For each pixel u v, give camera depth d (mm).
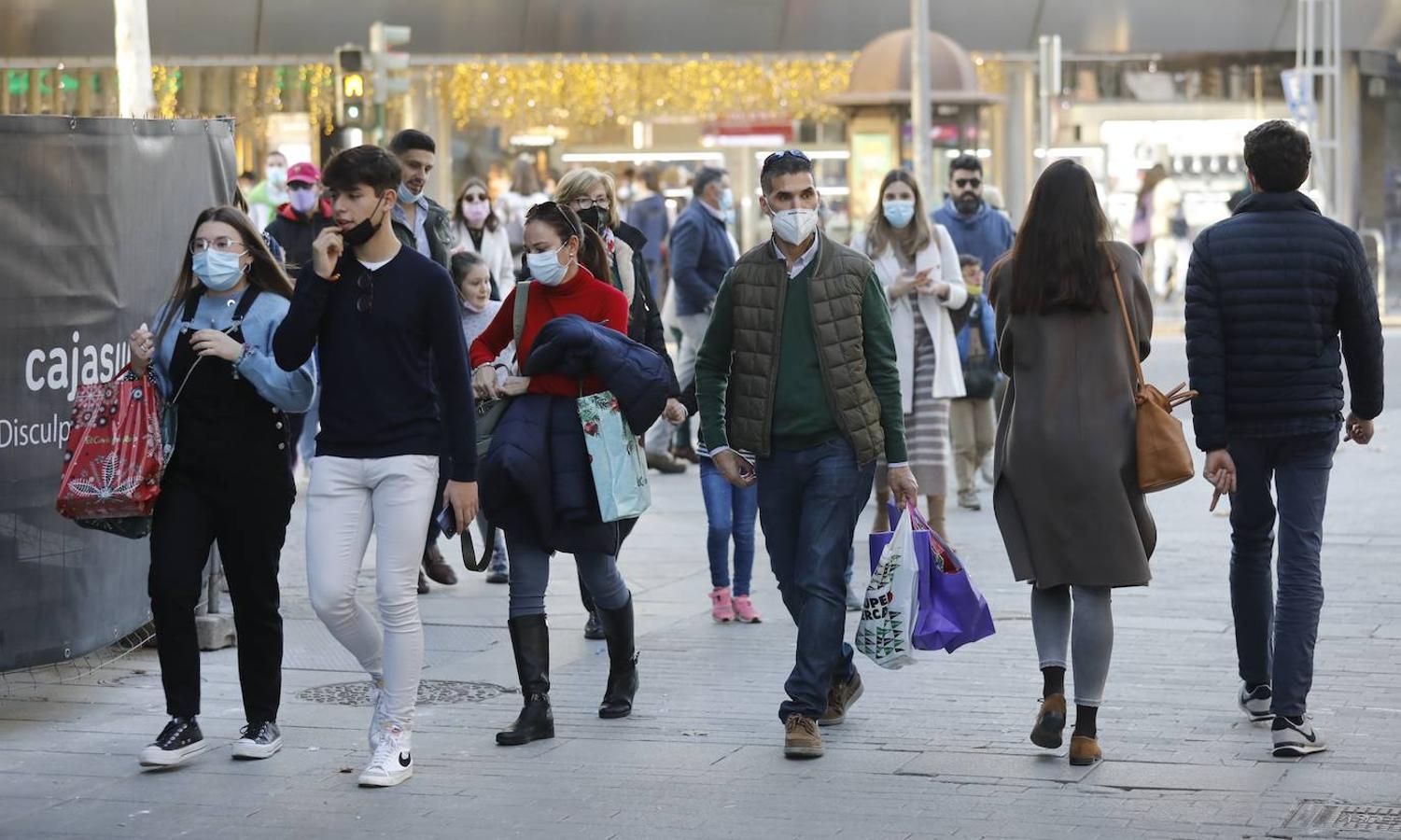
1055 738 18469
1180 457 18062
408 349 18281
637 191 74875
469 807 17438
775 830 16531
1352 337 18844
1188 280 19047
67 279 21953
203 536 19047
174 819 17234
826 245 19578
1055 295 18109
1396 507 35656
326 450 18391
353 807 17484
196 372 18891
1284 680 18594
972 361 35719
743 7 88812
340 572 18359
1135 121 92688
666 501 39156
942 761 18719
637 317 23750
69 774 18781
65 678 23172
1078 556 18172
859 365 19375
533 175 65625
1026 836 16203
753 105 92312
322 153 90250
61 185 21844
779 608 27344
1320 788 17469
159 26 87750
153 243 23531
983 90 92688
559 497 19625
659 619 26594
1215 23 91000
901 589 19156
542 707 19812
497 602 28094
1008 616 26047
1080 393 18219
